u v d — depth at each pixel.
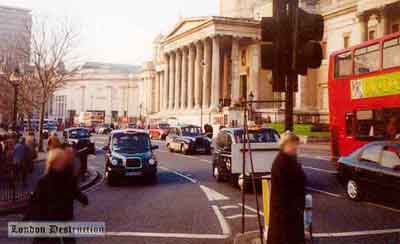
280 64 6.66
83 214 10.81
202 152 33.78
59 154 5.50
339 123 17.42
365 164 12.21
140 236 8.53
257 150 14.12
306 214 7.07
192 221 9.97
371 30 48.62
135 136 17.94
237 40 64.75
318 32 6.51
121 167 16.38
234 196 13.69
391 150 11.58
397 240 8.20
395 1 40.22
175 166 23.75
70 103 145.50
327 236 8.52
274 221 5.83
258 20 65.75
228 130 16.55
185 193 14.38
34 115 70.06
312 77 61.00
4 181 14.12
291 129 6.71
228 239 8.30
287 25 6.65
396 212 11.01
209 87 67.25
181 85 76.56
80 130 33.75
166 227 9.34
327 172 19.67
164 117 78.38
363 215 10.62
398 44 14.28
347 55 17.14
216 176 17.45
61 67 33.72
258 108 61.44
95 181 17.91
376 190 11.66
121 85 139.75
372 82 15.45
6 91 43.12
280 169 5.77
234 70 64.62
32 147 18.19
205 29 65.81
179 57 77.19
